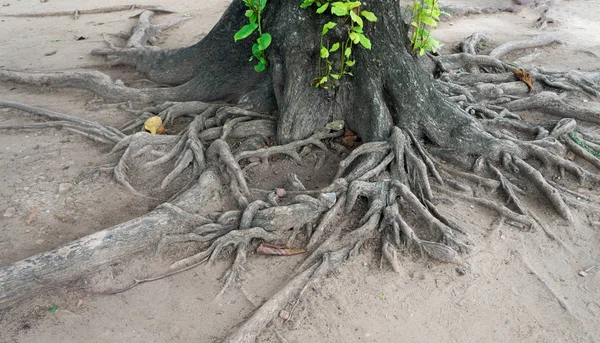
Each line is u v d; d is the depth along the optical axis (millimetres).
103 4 11992
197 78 6434
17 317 3410
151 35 9523
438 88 6156
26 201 4512
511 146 4996
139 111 6199
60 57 8344
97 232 3812
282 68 5176
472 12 11367
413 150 4934
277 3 5254
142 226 3928
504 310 3525
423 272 3848
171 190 4711
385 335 3336
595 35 9758
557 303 3582
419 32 5293
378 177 4551
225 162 4656
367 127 5027
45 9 11555
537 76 7121
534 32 10016
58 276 3584
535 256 4016
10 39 9469
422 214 4195
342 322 3428
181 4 12234
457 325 3414
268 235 4059
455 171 4906
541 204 4582
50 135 5742
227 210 4387
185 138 5164
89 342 3234
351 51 5020
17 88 7168
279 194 4480
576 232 4281
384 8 4965
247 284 3723
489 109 6035
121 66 7840
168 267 3859
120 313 3463
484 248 4059
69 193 4637
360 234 4027
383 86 5074
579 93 6984
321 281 3732
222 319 3430
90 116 6227
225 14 6094
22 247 3945
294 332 3355
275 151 4957
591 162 5137
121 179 4719
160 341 3260
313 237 4055
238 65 6160
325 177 4859
